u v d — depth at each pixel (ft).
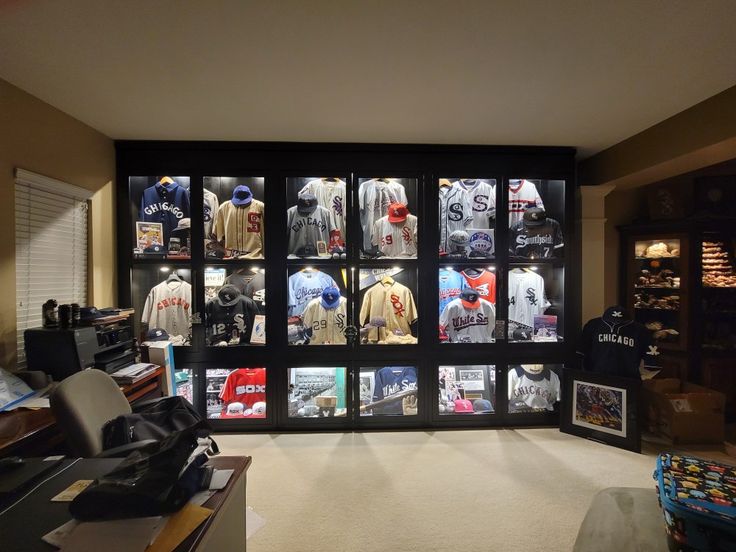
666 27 4.74
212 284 9.25
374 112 7.30
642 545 2.96
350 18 4.58
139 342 9.09
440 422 9.18
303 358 9.09
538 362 9.37
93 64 5.57
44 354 6.11
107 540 2.40
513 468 7.32
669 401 8.43
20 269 6.34
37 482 3.21
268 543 5.31
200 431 3.19
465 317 9.43
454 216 9.38
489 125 7.93
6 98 6.04
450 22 4.66
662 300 10.45
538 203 9.47
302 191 9.22
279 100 6.80
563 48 5.22
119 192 8.79
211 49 5.23
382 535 5.48
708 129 6.74
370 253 9.23
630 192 11.32
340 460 7.63
